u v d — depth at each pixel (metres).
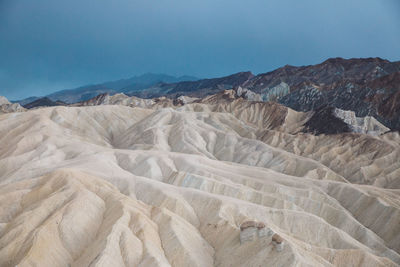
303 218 58.00
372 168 107.31
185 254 46.69
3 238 48.19
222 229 53.75
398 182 99.12
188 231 52.91
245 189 70.75
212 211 59.59
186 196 65.62
